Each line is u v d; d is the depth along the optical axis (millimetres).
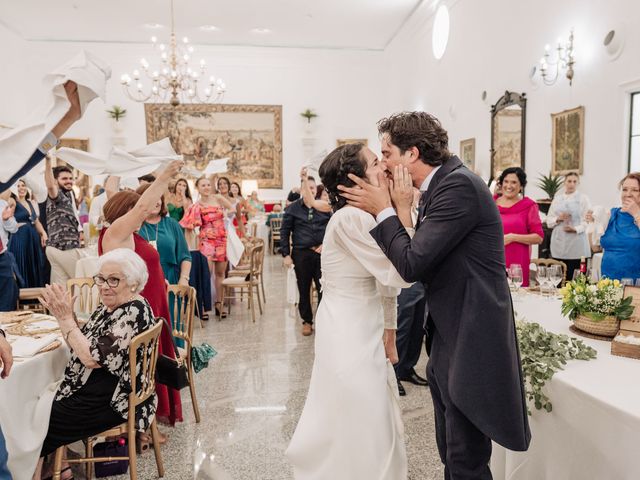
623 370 1702
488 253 1454
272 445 2789
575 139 5332
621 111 4691
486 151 7434
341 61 13195
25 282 5586
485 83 7418
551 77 5781
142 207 2467
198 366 3115
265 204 13117
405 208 1564
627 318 1916
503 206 3902
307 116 13016
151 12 10352
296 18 10844
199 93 12812
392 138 1578
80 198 7984
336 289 1892
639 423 1351
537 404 1758
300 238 4887
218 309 6031
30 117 1340
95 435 2221
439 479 2418
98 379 2164
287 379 3801
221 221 5871
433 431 2914
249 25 11273
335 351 1813
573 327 2145
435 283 1533
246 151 13078
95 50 12219
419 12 10062
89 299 3316
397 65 12219
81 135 12328
